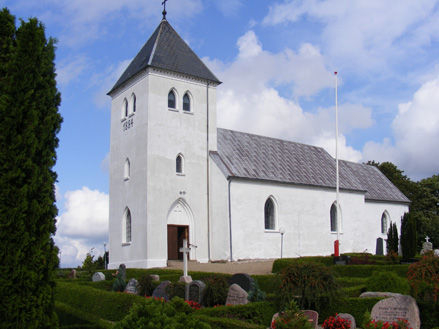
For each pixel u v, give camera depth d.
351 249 46.44
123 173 38.28
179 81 38.06
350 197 47.28
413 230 37.84
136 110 37.50
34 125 11.10
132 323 9.22
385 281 17.03
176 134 37.19
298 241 41.12
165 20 40.94
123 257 37.03
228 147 41.47
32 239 10.73
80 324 13.99
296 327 12.64
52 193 11.49
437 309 13.71
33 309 10.62
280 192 40.50
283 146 47.69
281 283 15.65
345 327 14.02
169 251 35.72
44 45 11.78
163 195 35.59
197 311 14.60
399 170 73.50
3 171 10.74
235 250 36.19
